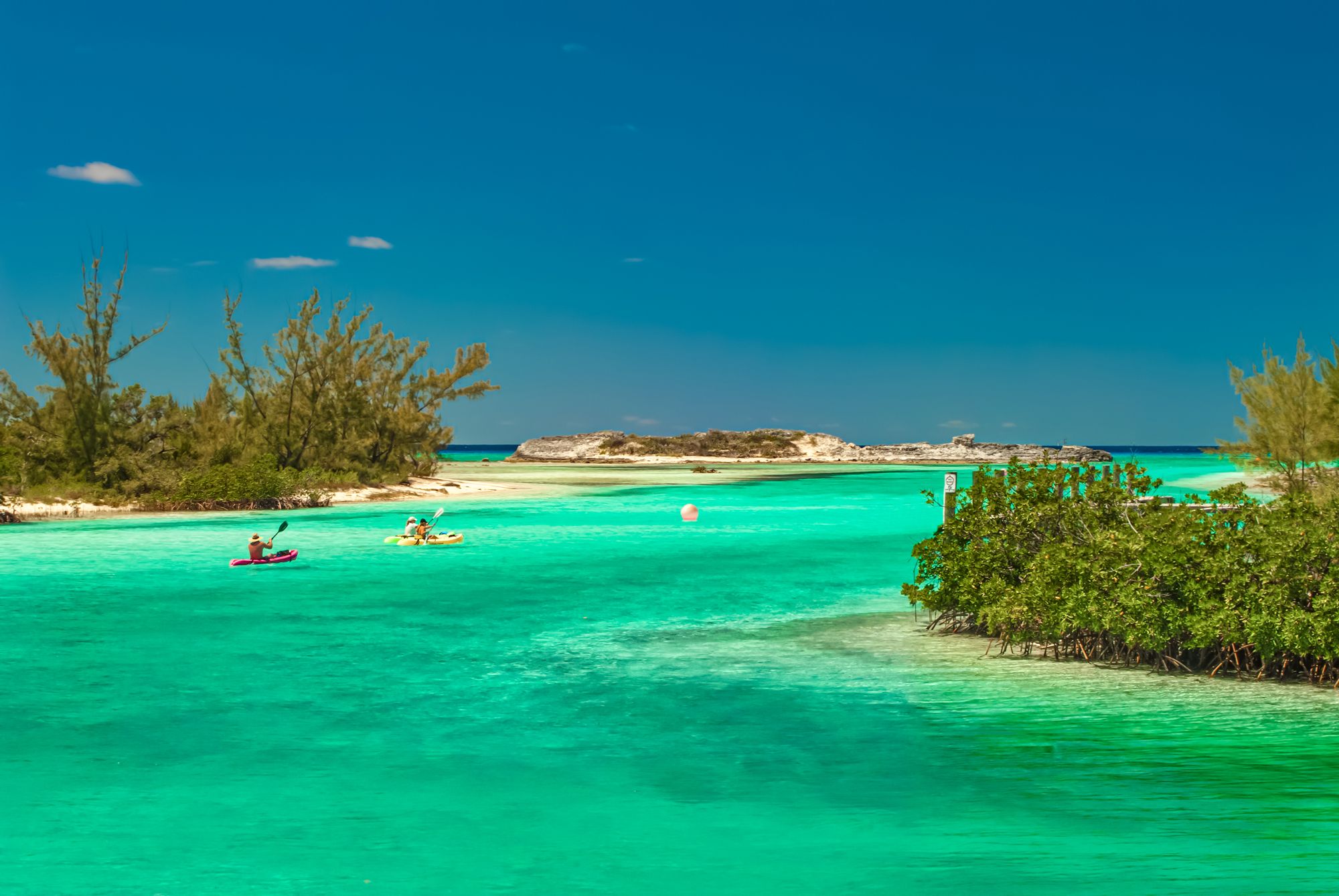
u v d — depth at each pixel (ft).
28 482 118.93
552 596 56.80
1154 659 38.60
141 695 34.22
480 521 112.98
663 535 94.84
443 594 57.62
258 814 22.88
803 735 29.19
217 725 30.50
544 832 21.68
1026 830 21.68
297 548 81.82
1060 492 45.34
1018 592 40.73
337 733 29.55
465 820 22.52
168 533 94.32
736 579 64.23
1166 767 26.07
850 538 92.38
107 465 123.54
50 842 21.13
